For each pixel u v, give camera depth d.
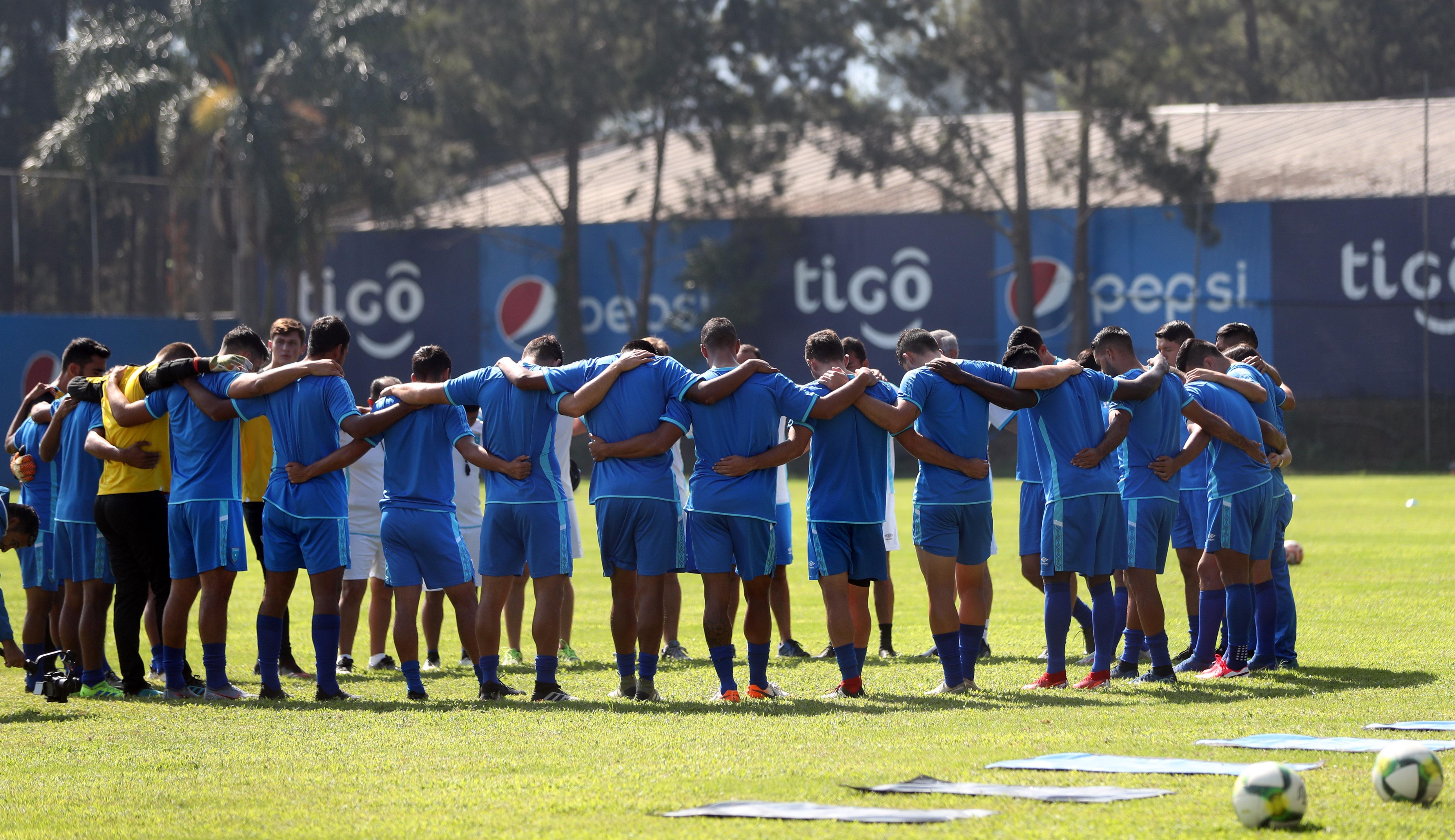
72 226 135.25
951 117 143.62
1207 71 193.38
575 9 147.00
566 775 18.73
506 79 146.12
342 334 27.55
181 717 24.38
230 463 27.66
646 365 26.34
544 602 26.58
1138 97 138.00
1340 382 133.25
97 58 136.88
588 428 26.86
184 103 135.88
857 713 23.83
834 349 27.08
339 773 19.20
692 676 30.69
